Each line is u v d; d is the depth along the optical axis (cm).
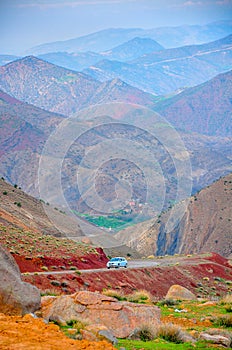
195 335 1858
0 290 1647
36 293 1739
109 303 1862
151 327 1783
